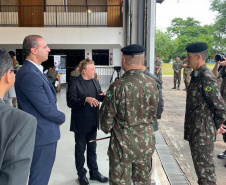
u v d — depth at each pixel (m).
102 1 14.45
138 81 1.82
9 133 0.90
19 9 13.66
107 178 2.79
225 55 3.13
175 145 4.31
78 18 14.01
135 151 1.82
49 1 14.16
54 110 1.93
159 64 11.75
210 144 2.13
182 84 13.95
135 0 3.26
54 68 10.61
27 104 1.91
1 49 1.03
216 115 2.09
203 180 2.16
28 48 1.92
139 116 1.84
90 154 2.77
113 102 1.82
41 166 1.96
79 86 2.60
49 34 12.16
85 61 2.62
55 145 2.07
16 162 0.88
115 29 12.16
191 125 2.21
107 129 1.89
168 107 7.62
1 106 0.96
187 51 2.20
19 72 1.92
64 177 2.93
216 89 2.04
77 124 2.63
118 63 14.52
